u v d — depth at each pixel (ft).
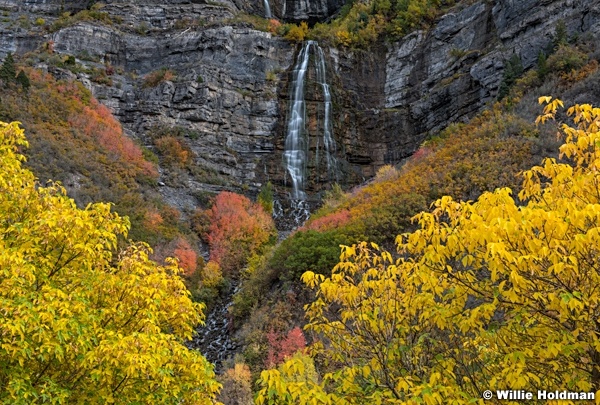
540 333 14.98
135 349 19.60
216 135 139.23
